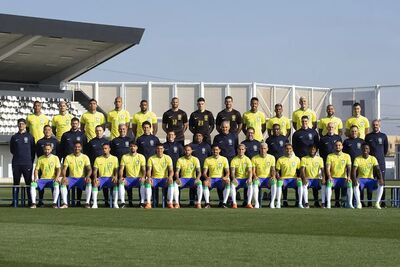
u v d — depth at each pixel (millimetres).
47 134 18766
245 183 18688
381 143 19188
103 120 19781
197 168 18625
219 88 44281
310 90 43562
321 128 19891
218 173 18625
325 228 12438
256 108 19875
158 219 14281
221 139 19125
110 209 17500
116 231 11875
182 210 17125
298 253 9320
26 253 9273
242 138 38031
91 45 42156
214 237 11039
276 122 19828
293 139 19344
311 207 18781
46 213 15945
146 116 19797
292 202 20922
